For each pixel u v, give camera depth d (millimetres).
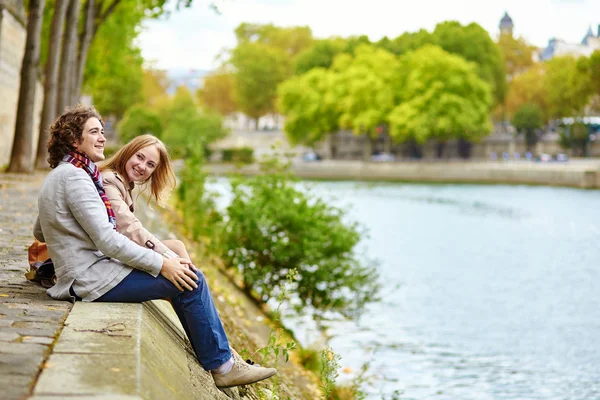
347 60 126938
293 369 10508
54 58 30172
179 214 23609
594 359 13203
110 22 45438
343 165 112000
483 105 104312
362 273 16250
